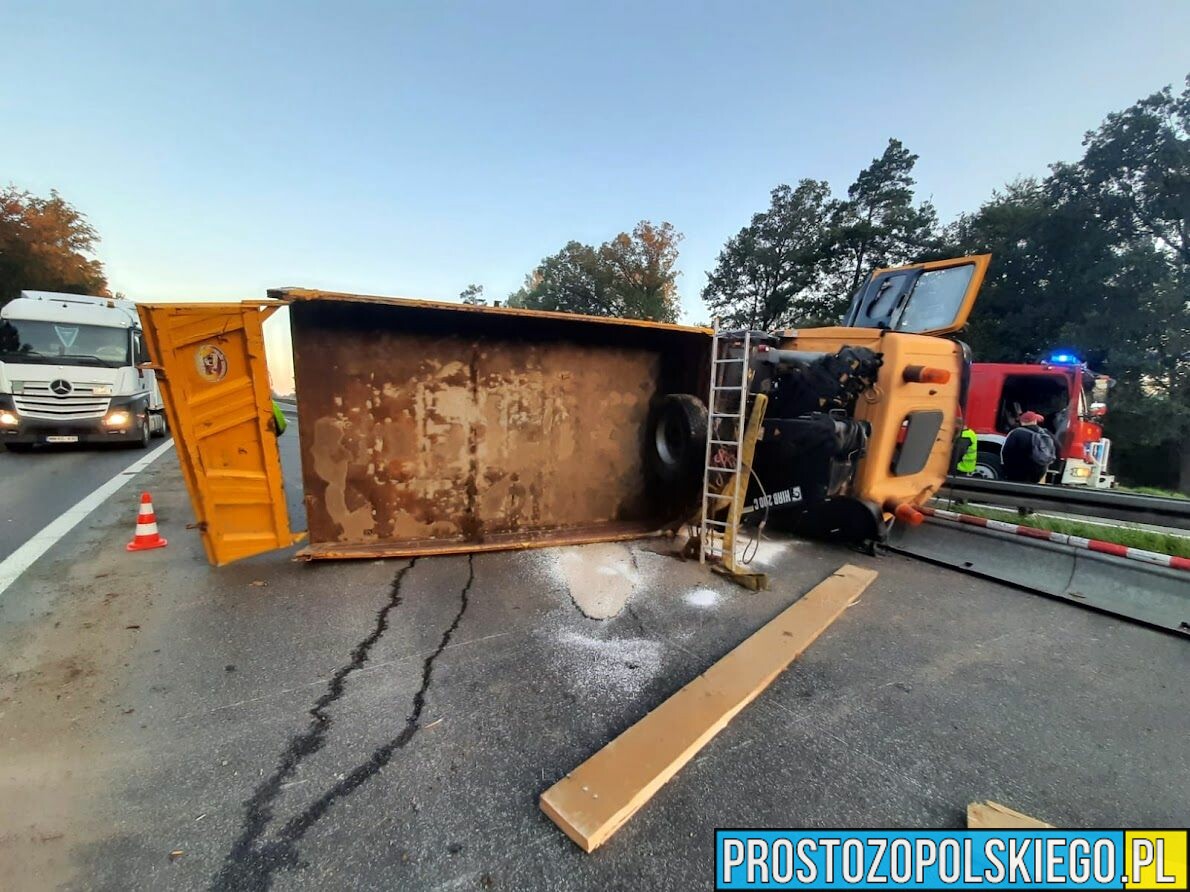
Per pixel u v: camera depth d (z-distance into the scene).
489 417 4.37
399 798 1.82
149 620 3.06
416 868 1.56
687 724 2.19
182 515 5.26
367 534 4.11
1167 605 3.38
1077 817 1.87
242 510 3.56
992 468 8.06
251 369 3.37
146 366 3.21
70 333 8.96
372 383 3.97
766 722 2.32
